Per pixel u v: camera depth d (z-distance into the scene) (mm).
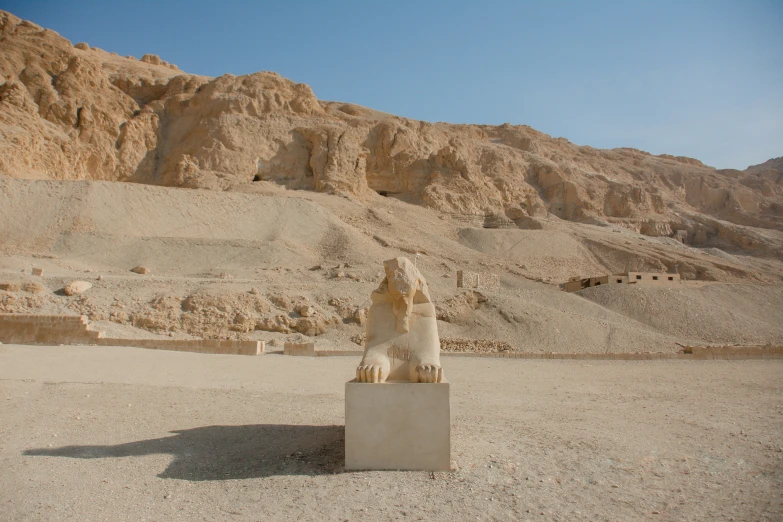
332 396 12797
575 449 7816
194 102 72750
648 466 7105
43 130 59594
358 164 67562
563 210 77125
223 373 16469
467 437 8438
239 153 66125
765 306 35406
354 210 58719
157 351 19797
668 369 18266
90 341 21406
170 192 49875
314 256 43000
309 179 67438
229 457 7574
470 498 6086
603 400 12227
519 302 30250
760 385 14000
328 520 5660
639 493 6273
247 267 38250
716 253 65375
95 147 63875
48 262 35531
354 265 39188
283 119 71625
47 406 10320
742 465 7082
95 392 11875
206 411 10547
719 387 13852
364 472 6770
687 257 56906
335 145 67688
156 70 86625
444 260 48219
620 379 15953
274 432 8875
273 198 52562
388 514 5750
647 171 99000
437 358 7324
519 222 67625
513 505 5949
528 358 22094
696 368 18375
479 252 54125
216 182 61875
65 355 17328
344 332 26828
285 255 40969
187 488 6508
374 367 7051
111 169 64625
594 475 6793
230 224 47812
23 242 39469
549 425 9398
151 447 7996
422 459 6828
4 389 11758
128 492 6379
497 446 7941
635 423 9539
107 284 28938
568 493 6273
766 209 91562
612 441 8219
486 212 68625
